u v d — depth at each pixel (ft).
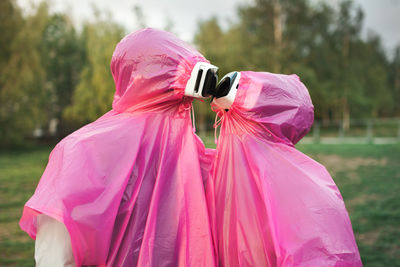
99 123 4.42
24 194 24.14
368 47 127.03
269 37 89.61
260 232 4.13
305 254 3.86
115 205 3.83
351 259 3.90
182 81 4.35
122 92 4.64
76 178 3.73
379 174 27.84
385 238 13.19
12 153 59.57
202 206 4.30
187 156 4.49
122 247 3.96
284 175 4.30
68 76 92.17
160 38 4.49
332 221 4.00
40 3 68.44
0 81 64.18
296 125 4.63
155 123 4.46
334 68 101.65
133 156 4.10
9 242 13.96
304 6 90.99
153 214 4.05
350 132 89.71
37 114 68.90
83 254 3.66
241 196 4.31
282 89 4.65
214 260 4.16
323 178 4.44
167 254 4.03
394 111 153.58
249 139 4.60
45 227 3.79
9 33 64.80
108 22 56.49
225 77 4.79
